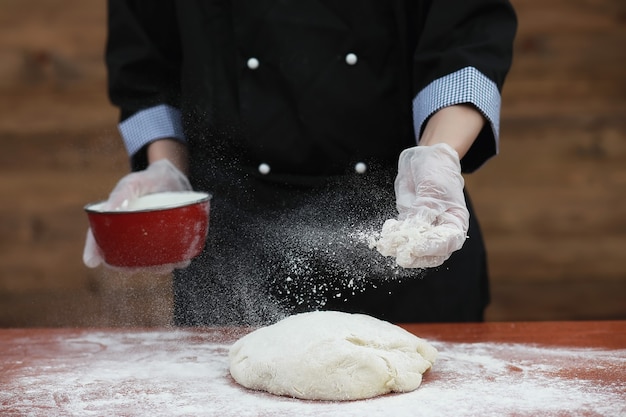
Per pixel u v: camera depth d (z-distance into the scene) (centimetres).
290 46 182
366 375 134
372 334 143
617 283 321
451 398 133
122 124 203
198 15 189
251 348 144
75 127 319
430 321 189
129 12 202
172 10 200
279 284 185
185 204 156
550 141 317
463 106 161
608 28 311
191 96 193
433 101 163
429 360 146
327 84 183
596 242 320
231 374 146
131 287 208
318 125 184
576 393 134
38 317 321
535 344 162
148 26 203
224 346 166
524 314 322
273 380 136
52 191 321
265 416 127
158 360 157
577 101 315
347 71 183
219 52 190
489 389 137
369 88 183
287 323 149
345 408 130
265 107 186
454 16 168
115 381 145
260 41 184
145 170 188
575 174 318
